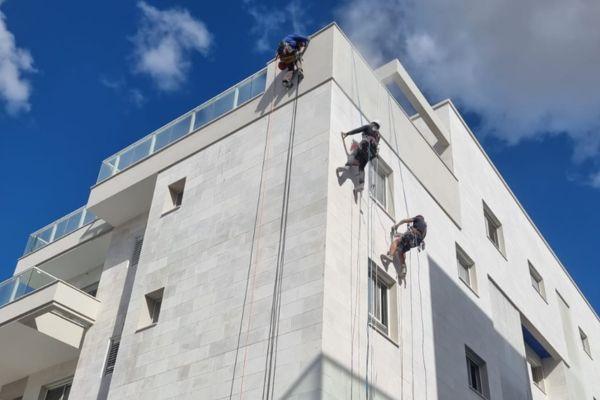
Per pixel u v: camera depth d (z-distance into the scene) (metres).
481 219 25.36
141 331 17.31
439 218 21.53
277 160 17.70
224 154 19.62
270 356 13.99
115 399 16.34
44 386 22.02
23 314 19.97
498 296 24.22
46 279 20.70
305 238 15.24
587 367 32.75
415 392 16.12
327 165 16.17
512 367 22.88
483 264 23.77
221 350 15.04
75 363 21.53
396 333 16.47
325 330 13.58
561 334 30.23
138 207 22.81
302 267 14.79
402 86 22.66
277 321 14.39
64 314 20.52
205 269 17.06
